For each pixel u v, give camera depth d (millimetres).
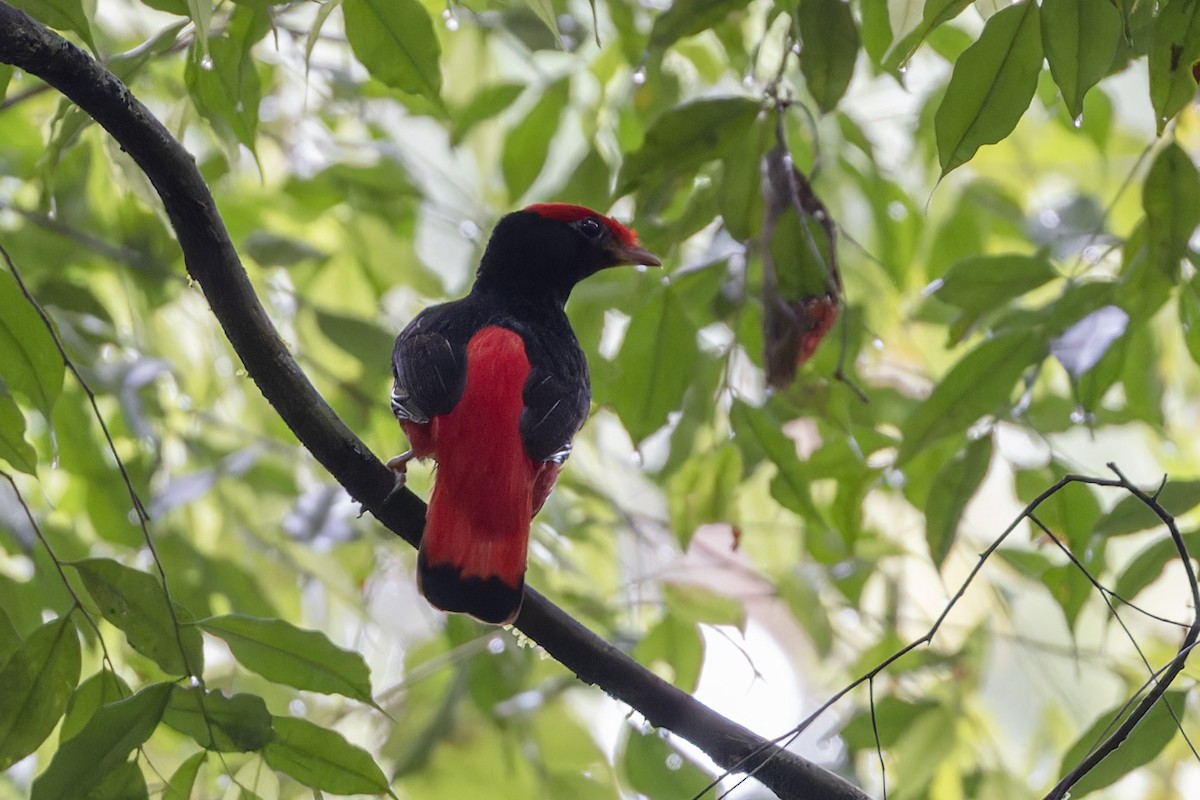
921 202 12484
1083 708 12211
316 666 7309
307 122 12719
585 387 9023
